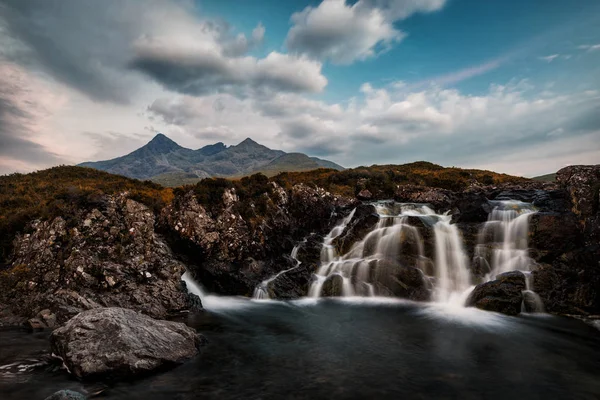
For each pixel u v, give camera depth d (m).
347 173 45.97
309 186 36.16
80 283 18.42
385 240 26.09
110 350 10.81
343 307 20.77
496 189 36.34
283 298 23.11
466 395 9.88
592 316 17.55
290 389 10.14
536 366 12.04
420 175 47.38
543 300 18.72
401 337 15.16
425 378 10.99
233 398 9.57
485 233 24.61
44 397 9.24
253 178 34.34
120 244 21.39
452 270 22.92
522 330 15.91
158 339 12.12
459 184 41.28
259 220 28.08
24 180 33.81
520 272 19.89
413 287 22.58
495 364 12.18
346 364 12.14
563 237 21.61
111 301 18.08
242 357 12.77
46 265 19.34
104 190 25.78
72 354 10.75
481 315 18.20
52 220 21.36
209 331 16.09
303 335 15.50
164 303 19.12
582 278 19.14
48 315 16.09
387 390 10.12
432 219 28.50
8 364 11.39
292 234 30.36
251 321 17.86
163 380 10.64
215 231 25.62
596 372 11.62
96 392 9.74
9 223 22.41
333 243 28.64
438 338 14.98
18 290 18.30
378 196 39.47
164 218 26.00
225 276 24.28
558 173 27.75
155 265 21.06
